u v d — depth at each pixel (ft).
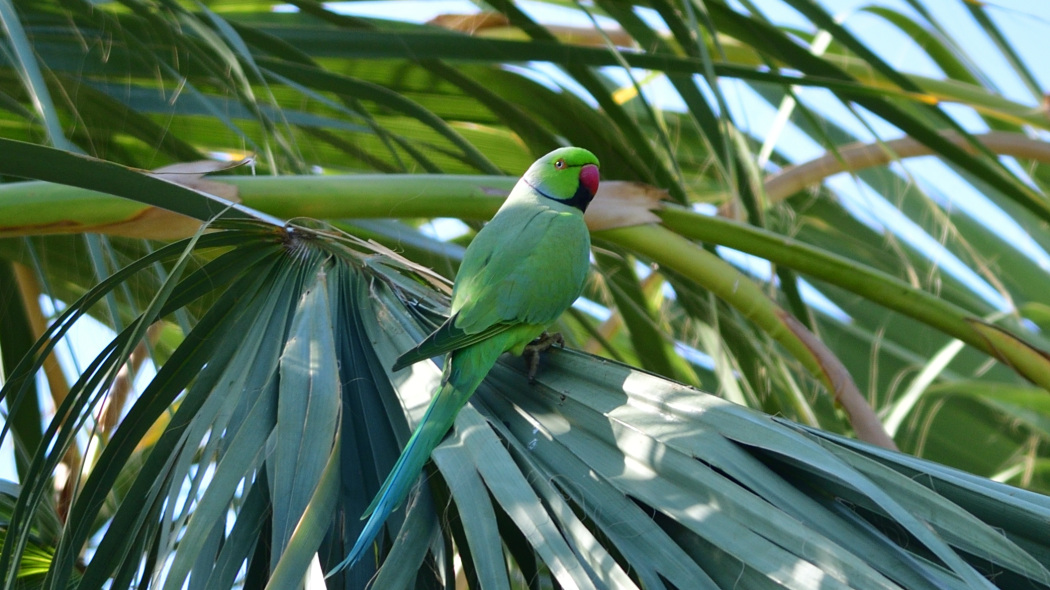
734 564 13.69
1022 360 23.04
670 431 15.33
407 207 21.16
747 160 26.32
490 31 30.89
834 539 14.01
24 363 16.85
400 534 14.88
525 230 20.79
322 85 25.62
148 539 16.02
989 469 48.32
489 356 18.49
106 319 29.30
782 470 14.94
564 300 20.35
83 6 23.99
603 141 30.01
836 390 23.99
